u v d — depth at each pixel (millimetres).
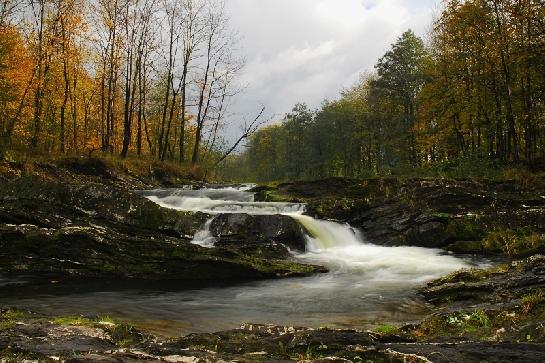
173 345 5090
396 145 44594
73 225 13797
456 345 4863
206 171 36281
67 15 29031
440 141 35250
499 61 26750
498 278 8906
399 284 10836
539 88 26078
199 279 11961
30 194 15164
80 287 11188
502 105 27859
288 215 15789
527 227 15672
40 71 28062
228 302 9641
